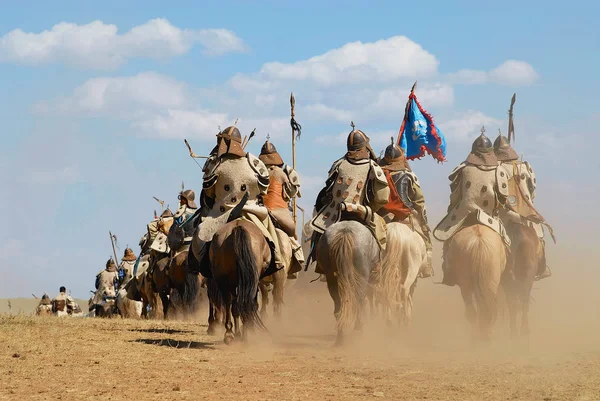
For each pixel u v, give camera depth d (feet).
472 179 75.51
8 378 53.57
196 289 108.99
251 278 66.28
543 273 83.92
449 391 50.21
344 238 68.44
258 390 50.52
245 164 76.38
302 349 72.54
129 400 47.01
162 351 68.64
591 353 70.95
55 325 91.30
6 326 83.92
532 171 84.79
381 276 76.33
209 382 53.31
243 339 72.23
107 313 168.76
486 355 68.54
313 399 47.62
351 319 68.18
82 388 50.65
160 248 120.37
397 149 85.51
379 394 48.88
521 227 79.10
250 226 69.62
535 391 49.75
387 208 79.66
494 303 70.38
